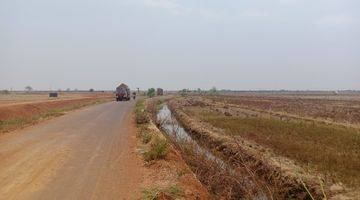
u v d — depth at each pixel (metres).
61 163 15.87
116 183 12.79
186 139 22.84
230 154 21.66
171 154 17.20
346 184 14.48
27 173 14.09
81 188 12.16
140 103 60.72
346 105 74.94
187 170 15.03
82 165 15.54
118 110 50.47
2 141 21.83
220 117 44.03
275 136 27.14
